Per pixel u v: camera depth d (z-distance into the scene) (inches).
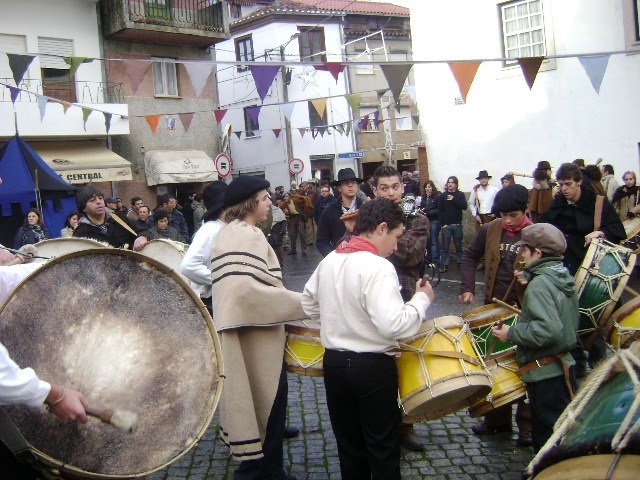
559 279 151.1
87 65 859.4
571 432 80.3
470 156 668.7
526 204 191.2
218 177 967.6
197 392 115.8
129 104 904.3
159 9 890.7
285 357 166.1
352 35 1384.1
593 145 583.8
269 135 1280.8
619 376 83.6
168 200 503.2
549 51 599.8
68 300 108.3
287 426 208.8
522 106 625.0
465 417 217.5
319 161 1314.0
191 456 195.0
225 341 153.5
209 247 181.8
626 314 176.1
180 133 961.5
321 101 441.4
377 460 139.6
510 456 185.2
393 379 139.8
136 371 111.1
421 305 134.9
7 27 797.9
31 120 794.8
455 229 557.3
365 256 136.9
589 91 581.6
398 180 191.8
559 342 149.8
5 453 99.2
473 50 654.5
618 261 182.4
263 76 318.7
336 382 140.6
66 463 98.2
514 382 161.3
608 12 563.8
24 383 91.1
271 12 1232.2
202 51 978.7
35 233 432.8
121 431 97.9
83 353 107.2
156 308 117.1
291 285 540.7
